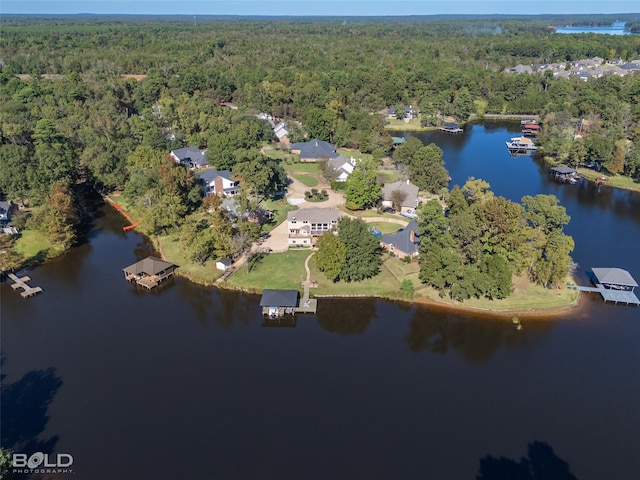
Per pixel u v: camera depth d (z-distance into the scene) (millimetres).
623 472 50562
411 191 114875
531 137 183875
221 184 118812
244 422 55844
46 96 183375
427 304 78438
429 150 128875
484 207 84938
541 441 54000
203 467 50375
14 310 77062
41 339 70125
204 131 164500
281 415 56875
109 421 56031
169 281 85312
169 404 58406
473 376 63906
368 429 55062
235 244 88125
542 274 79562
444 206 112938
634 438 54656
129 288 83625
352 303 78812
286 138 173750
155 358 66562
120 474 49594
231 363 65688
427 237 85375
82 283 84750
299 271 86125
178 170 107250
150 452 52094
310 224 95562
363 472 49938
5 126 124750
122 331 72312
